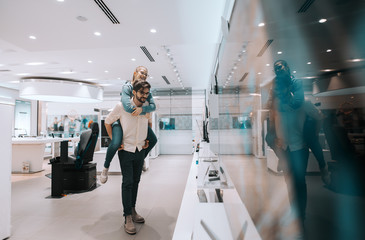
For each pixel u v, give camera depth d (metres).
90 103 9.36
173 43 4.20
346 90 0.22
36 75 7.37
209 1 2.86
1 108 2.15
